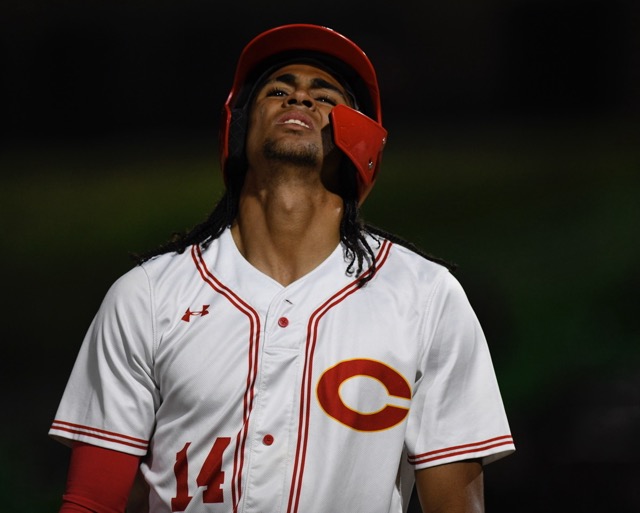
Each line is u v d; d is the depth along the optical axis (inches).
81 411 337.7
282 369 320.2
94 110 1716.3
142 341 329.7
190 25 1710.1
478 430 334.0
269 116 357.1
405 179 1412.4
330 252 348.8
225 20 1708.9
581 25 1621.6
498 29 1642.5
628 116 1576.0
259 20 1701.5
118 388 331.6
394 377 323.9
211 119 1707.7
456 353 337.1
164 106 1717.5
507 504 825.5
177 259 347.3
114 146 1678.2
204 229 360.2
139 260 350.6
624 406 876.6
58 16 1710.1
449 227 1248.8
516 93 1640.0
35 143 1702.8
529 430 876.0
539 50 1628.9
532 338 1010.1
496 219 1253.7
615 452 840.3
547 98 1630.2
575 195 1286.9
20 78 1708.9
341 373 320.2
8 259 1300.4
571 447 853.8
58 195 1449.3
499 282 1106.7
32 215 1402.6
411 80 1653.5
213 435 317.4
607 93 1611.7
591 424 863.1
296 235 346.3
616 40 1611.7
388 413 321.7
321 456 313.0
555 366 954.1
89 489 326.6
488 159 1466.5
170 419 325.4
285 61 377.7
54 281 1248.2
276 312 329.1
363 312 331.0
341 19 1675.7
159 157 1610.5
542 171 1386.6
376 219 1282.0
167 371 325.1
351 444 315.9
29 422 994.1
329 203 355.3
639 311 1013.8
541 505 820.0
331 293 335.3
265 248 346.9
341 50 374.0
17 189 1493.6
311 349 323.3
